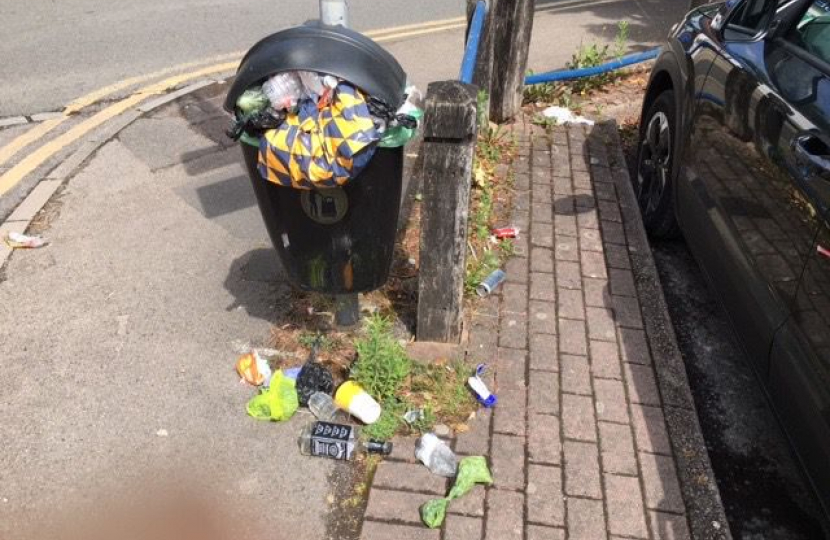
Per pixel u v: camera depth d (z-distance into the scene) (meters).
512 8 5.21
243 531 2.55
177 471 2.76
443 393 3.08
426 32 8.72
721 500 2.92
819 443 2.43
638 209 4.62
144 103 6.05
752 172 3.13
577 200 4.68
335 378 3.17
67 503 2.63
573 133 5.60
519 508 2.64
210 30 8.18
